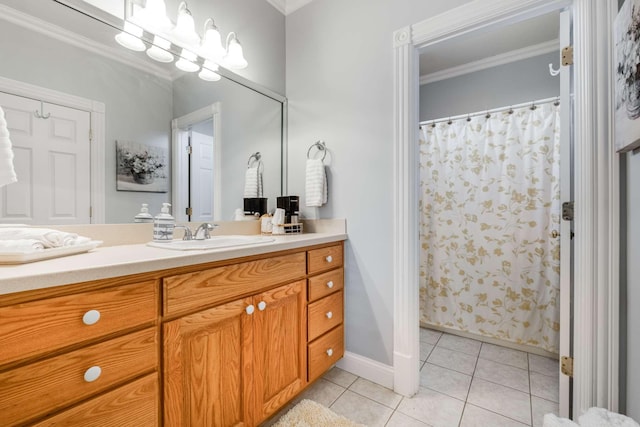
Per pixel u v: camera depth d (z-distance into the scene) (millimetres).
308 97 1981
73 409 705
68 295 702
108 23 1257
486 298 2250
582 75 1173
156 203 1432
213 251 1020
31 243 834
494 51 2367
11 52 1029
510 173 2160
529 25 2047
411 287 1560
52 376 676
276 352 1294
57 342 684
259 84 1910
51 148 1114
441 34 1473
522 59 2359
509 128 2170
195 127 1593
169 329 898
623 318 1084
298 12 2055
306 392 1587
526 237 2107
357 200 1748
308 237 1555
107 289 768
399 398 1537
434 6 1495
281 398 1312
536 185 2076
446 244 2410
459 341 2264
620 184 1088
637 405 980
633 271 1016
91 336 738
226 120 1744
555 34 2148
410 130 1553
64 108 1147
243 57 1806
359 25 1755
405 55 1556
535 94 2312
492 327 2219
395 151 1592
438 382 1694
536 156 2078
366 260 1713
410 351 1556
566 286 1306
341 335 1736
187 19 1424
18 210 1038
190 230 1436
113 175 1282
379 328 1667
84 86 1200
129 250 1072
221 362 1065
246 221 1854
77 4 1173
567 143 1310
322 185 1816
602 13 1117
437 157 2441
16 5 1040
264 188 1973
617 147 1043
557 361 1951
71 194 1163
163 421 887
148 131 1401
